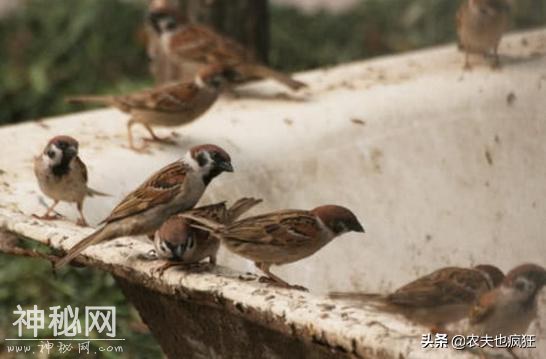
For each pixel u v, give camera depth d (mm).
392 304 7379
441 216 11180
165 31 13578
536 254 9953
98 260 8547
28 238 8953
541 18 16594
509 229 10828
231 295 7586
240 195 10461
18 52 18234
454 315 7426
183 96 11141
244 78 12625
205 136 11312
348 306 7262
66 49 18094
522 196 11078
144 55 18031
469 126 11656
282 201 10656
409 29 19109
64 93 17359
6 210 9445
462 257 10883
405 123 11578
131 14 18547
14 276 13156
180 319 8562
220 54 13273
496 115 11688
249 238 8328
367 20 19266
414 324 7188
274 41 18344
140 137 11352
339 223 8484
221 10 14000
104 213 9875
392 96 11953
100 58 17906
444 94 11961
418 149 11453
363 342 6715
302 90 12594
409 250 10867
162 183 8781
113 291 12930
